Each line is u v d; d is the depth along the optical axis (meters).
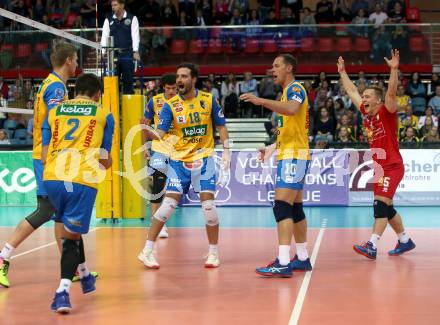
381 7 26.52
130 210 13.79
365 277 7.88
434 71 22.16
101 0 26.39
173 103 8.63
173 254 9.66
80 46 17.16
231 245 10.51
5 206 16.98
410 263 8.82
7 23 23.58
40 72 18.84
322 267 8.56
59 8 27.55
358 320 5.89
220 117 8.79
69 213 6.38
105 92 13.41
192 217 14.59
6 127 19.59
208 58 23.00
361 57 22.42
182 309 6.38
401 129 18.75
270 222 13.58
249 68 22.97
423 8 29.33
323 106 19.55
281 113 7.68
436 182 16.72
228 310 6.32
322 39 22.64
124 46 13.96
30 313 6.29
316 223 13.31
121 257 9.36
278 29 22.81
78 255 6.42
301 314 6.12
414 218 14.24
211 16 26.70
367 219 13.93
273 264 7.98
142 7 26.78
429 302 6.57
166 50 22.86
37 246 10.46
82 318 6.08
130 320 5.99
